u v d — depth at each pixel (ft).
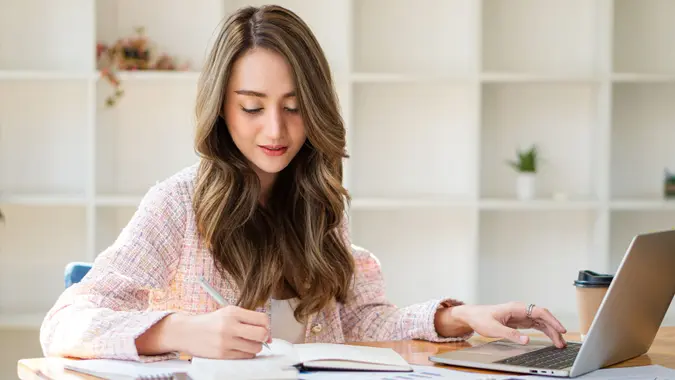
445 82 11.18
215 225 5.26
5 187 11.25
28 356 11.19
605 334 4.18
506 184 11.60
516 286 11.79
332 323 5.71
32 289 11.40
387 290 11.69
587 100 11.60
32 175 11.29
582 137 11.62
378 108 11.56
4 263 11.36
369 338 5.67
